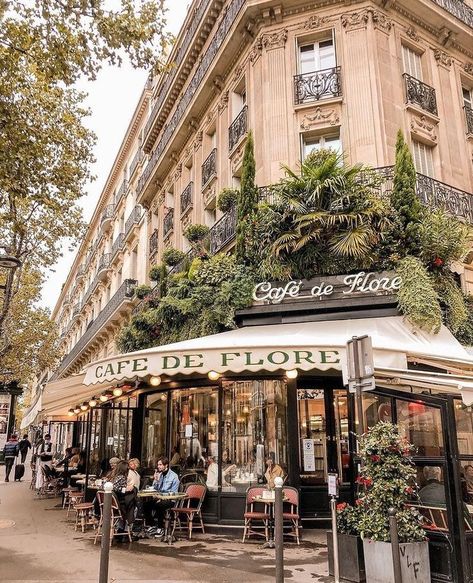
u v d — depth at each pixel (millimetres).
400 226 10938
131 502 8734
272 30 14305
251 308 11539
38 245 16766
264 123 13578
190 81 19938
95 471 13922
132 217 27656
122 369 8688
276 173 13031
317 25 13891
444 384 6430
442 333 10328
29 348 27359
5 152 9633
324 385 10961
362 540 6059
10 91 9867
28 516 11844
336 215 10828
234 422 10273
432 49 14938
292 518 8672
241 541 8688
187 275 14188
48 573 6512
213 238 14672
